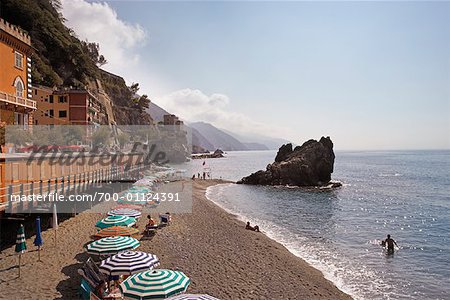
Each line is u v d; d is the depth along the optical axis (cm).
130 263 1476
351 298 1748
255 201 5106
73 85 9788
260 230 3219
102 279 1450
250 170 13500
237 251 2356
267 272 1997
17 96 3709
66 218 2914
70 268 1806
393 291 1866
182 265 2012
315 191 6362
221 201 5047
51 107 6969
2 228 2280
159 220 3175
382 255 2520
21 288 1548
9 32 3556
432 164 16525
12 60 3659
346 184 7669
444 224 3697
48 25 9794
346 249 2648
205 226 3053
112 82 16200
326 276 2039
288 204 4850
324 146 7394
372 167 14500
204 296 1129
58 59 9931
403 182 8288
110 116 11281
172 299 1109
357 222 3725
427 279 2056
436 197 5766
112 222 2123
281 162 7600
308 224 3562
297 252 2528
